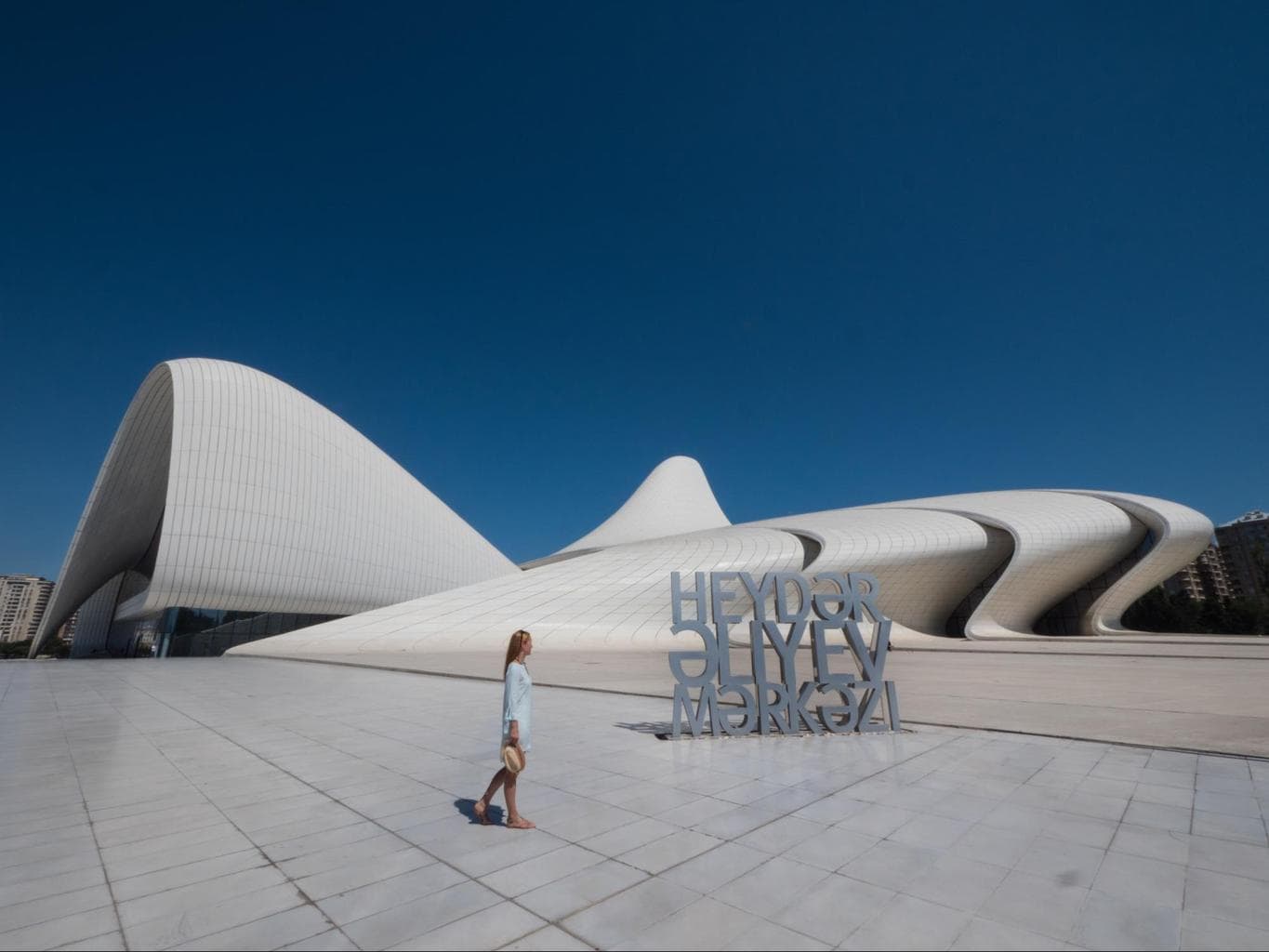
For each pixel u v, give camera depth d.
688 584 32.69
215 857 4.57
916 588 41.38
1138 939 3.35
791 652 9.16
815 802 5.74
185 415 30.14
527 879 4.12
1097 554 42.06
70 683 17.08
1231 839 4.80
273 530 31.86
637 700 12.93
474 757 7.75
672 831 5.00
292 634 29.59
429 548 42.62
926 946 3.27
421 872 4.26
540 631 29.28
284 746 8.49
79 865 4.45
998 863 4.36
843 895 3.86
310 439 34.44
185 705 12.62
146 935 3.44
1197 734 8.83
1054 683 15.85
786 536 38.19
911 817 5.30
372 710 11.71
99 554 35.91
